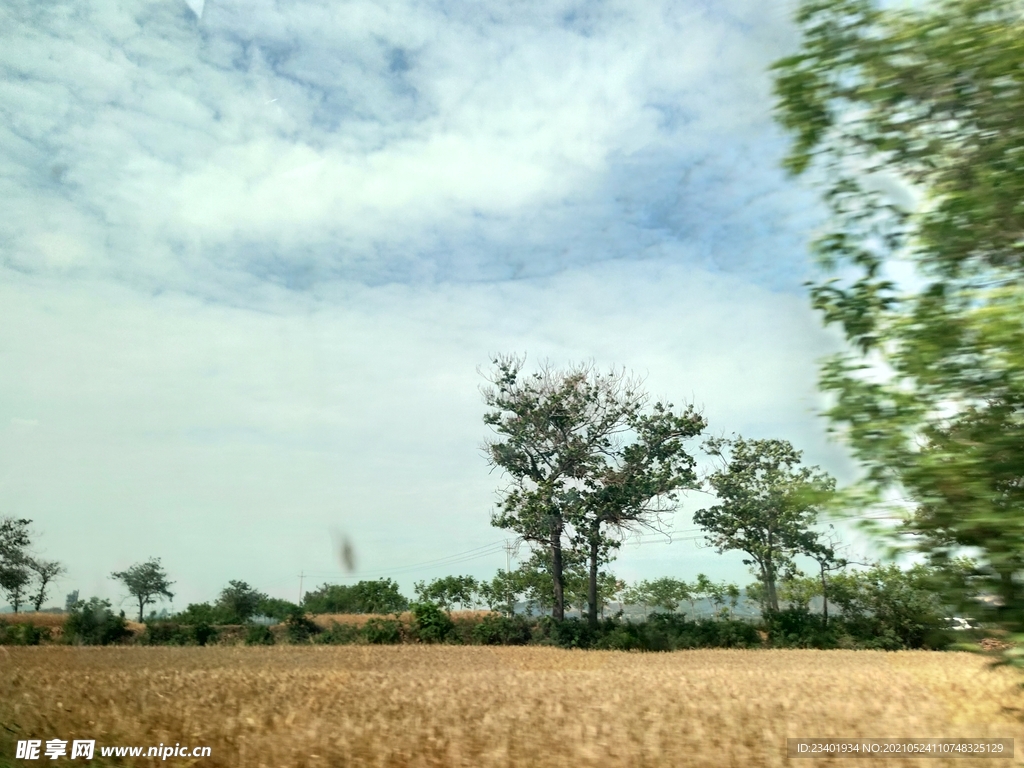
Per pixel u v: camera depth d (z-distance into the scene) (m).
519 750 9.04
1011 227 4.75
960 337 4.56
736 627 42.41
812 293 5.34
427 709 12.11
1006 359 4.27
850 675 20.02
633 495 45.38
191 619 41.47
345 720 10.38
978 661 5.14
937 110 5.18
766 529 37.09
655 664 28.47
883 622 39.06
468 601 51.88
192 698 12.84
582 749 8.75
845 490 4.77
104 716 10.45
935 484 4.48
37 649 32.12
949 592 4.81
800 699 13.31
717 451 39.34
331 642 42.06
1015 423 4.43
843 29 5.28
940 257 4.89
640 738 9.38
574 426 46.56
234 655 29.20
